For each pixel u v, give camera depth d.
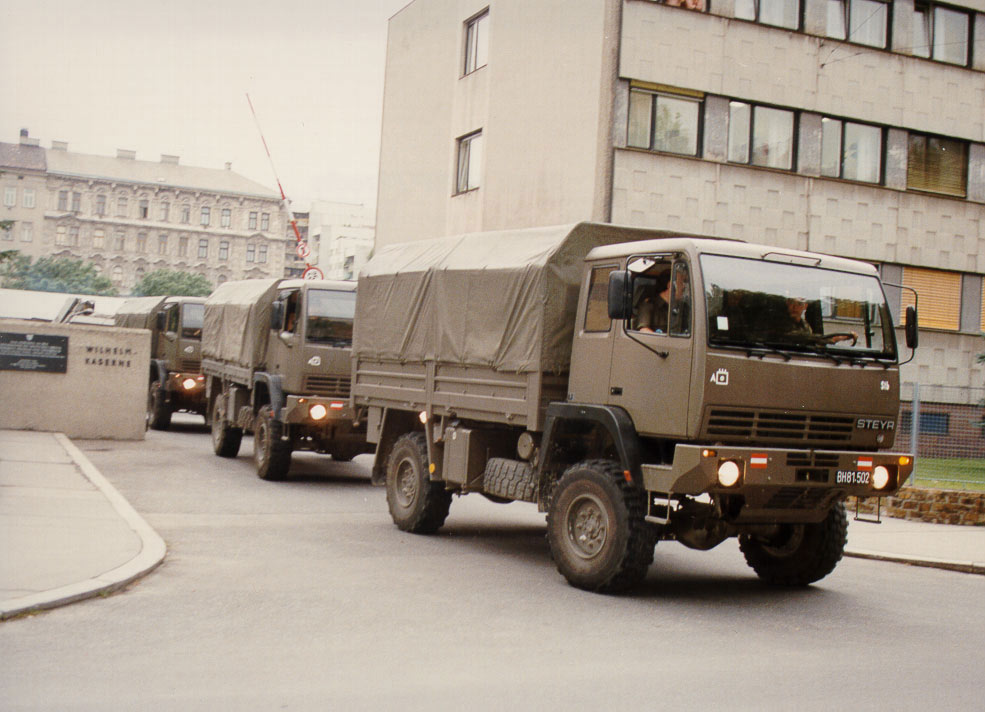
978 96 27.61
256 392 16.83
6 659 5.80
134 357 21.28
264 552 9.79
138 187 131.75
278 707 5.09
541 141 26.06
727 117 24.92
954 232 27.36
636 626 7.38
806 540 9.22
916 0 26.84
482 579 8.96
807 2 25.53
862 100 26.20
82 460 15.25
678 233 9.76
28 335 20.58
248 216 136.75
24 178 126.81
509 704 5.30
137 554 8.74
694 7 24.50
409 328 11.71
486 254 10.50
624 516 8.29
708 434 7.99
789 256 8.53
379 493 15.11
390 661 6.09
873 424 8.66
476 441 10.45
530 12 26.81
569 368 9.42
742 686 5.84
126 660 5.87
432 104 32.41
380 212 35.59
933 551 11.67
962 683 6.11
